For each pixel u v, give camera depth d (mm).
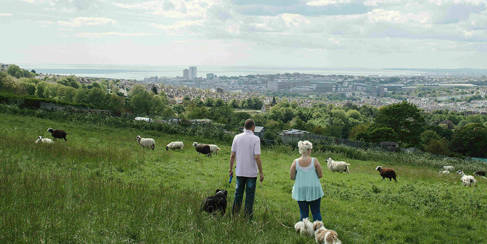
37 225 5871
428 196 11984
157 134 29641
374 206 10609
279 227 7461
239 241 6207
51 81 175500
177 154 19969
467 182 17391
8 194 7148
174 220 6855
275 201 10344
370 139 67938
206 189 11133
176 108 178875
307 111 171625
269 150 29172
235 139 7449
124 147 20000
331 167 20141
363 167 25156
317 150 31906
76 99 122438
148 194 8703
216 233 6426
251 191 7402
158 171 13648
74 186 8625
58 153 13602
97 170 11938
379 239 7598
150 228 6332
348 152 32250
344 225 8375
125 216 6852
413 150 48125
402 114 70188
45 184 8273
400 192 13070
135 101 122000
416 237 7852
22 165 11062
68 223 6141
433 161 35062
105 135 24609
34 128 22688
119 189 8758
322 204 10266
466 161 40656
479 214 10117
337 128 120500
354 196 12000
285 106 182750
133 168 13422
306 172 7184
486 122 140750
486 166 37969
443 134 99062
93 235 5805
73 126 26422
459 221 9195
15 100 32656
